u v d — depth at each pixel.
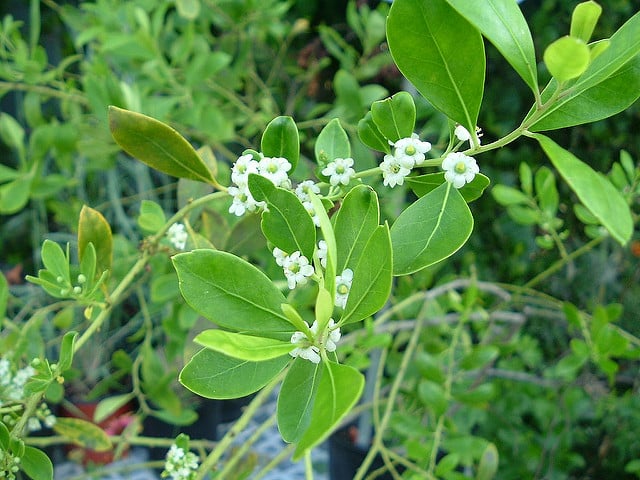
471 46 0.13
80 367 0.52
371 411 0.41
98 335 0.54
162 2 0.45
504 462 0.48
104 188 0.58
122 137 0.16
